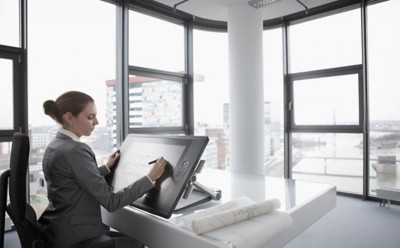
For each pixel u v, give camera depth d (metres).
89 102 1.15
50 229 1.03
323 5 3.96
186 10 4.05
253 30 3.85
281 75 4.46
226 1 3.78
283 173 4.50
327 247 2.39
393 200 3.39
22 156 0.98
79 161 1.02
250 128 3.85
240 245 0.80
